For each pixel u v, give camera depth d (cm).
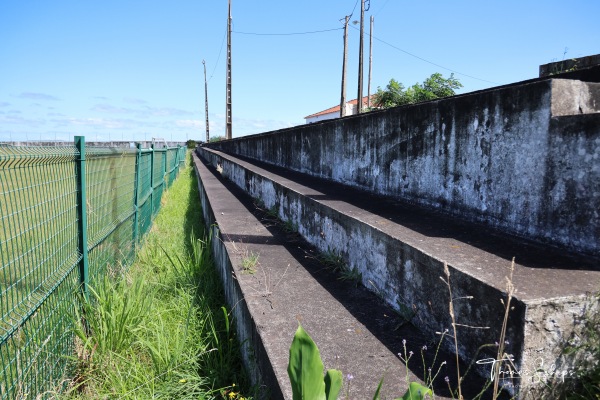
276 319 266
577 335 178
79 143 321
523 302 170
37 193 253
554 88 245
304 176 692
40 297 247
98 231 381
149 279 438
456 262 223
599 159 219
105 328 295
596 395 172
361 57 1992
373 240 307
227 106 2655
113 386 258
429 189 376
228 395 257
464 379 197
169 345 299
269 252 415
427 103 372
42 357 248
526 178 267
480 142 308
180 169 2078
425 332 244
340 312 277
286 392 189
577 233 234
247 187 824
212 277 444
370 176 490
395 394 188
